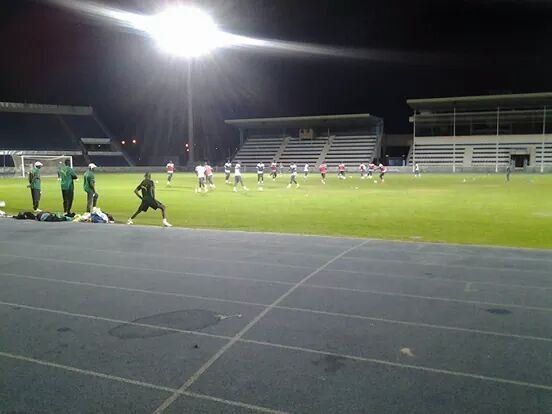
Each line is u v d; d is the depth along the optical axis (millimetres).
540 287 7078
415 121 71688
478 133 71188
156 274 8008
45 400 3873
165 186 35125
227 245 10602
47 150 67875
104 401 3850
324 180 44469
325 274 7922
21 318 5848
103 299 6617
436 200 23406
